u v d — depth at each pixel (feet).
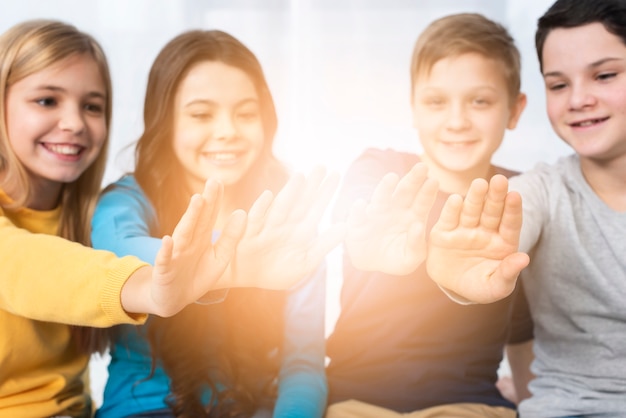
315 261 2.39
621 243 3.26
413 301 3.85
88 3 6.48
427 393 3.70
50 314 2.56
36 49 3.18
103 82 3.43
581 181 3.37
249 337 3.79
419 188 2.30
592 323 3.32
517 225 2.22
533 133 6.22
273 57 6.68
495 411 3.60
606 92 3.18
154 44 6.48
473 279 2.31
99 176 3.57
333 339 4.00
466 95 4.14
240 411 3.53
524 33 6.23
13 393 3.19
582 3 3.20
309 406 3.42
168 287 2.15
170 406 3.46
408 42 6.59
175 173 3.82
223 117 3.69
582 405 3.22
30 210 3.32
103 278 2.43
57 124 3.22
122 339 3.62
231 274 2.38
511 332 4.41
